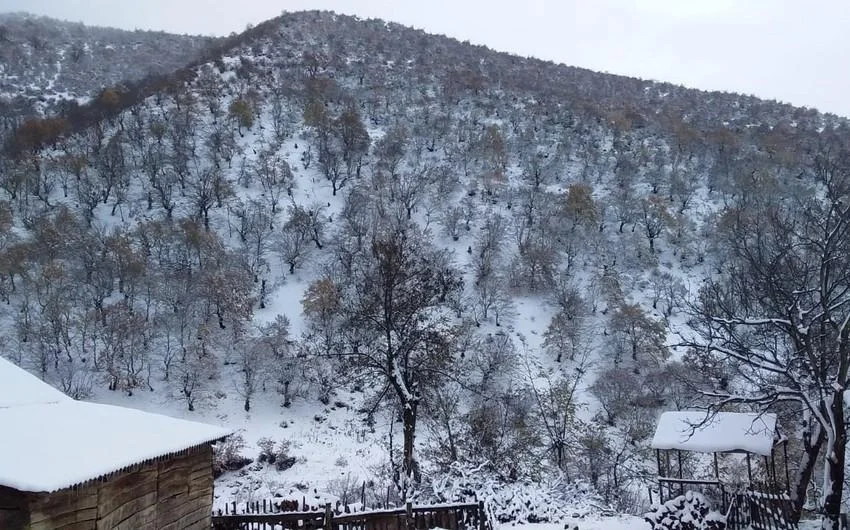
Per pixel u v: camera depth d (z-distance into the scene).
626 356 60.50
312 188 94.88
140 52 199.00
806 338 16.92
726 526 15.52
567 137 124.25
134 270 65.12
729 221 67.81
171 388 52.41
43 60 170.12
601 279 73.31
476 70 174.12
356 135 108.88
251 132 114.81
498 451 24.23
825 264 17.83
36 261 66.56
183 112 113.75
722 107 176.25
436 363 26.06
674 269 79.75
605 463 31.08
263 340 56.19
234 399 52.62
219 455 36.56
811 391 19.28
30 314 59.44
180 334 58.56
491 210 90.75
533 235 84.75
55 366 53.09
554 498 20.34
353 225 77.69
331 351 48.38
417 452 27.00
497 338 58.91
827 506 16.17
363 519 14.45
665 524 16.39
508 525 17.72
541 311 70.44
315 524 14.51
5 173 88.38
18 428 8.18
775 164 104.88
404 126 122.44
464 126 125.25
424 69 165.00
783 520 14.93
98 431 9.02
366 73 160.50
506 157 110.62
